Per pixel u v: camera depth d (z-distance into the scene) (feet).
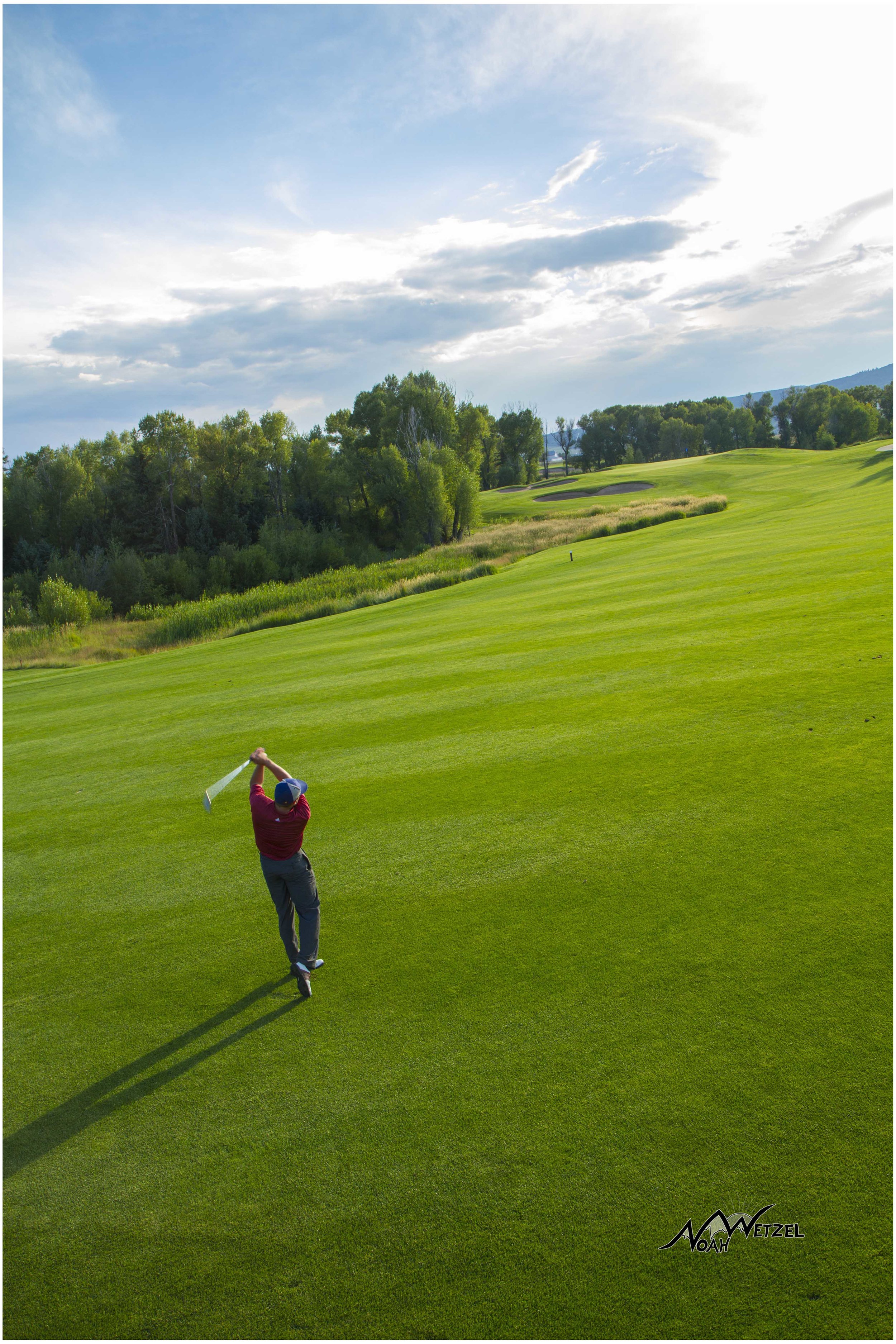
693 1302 10.10
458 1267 10.95
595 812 23.57
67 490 274.77
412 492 255.91
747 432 495.82
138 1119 14.44
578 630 52.26
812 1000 14.69
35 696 69.10
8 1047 16.94
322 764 32.42
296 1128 13.71
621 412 546.26
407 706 40.09
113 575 232.53
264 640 90.58
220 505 281.54
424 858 22.38
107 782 35.29
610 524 161.68
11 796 34.83
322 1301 10.75
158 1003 17.88
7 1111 15.07
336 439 340.80
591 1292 10.39
